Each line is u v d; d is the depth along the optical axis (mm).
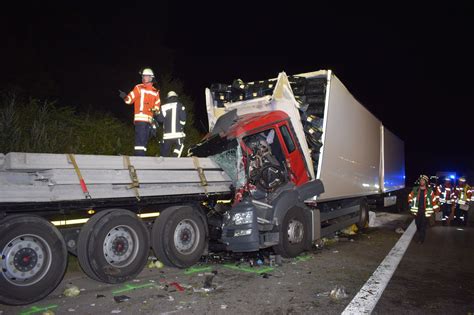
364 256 8242
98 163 5773
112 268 5844
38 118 9453
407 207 20906
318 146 8664
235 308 5105
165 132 8789
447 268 7352
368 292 5844
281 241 7621
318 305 5273
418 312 5137
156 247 6688
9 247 4988
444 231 12391
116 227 5965
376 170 14070
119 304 5188
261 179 7664
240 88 9164
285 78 8664
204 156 7750
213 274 6625
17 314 4855
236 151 7496
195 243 6984
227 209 7656
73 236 5863
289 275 6664
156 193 6379
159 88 15078
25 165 5078
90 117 11227
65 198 5398
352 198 11727
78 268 6816
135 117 8188
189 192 6852
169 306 5133
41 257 5211
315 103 9031
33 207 5227
